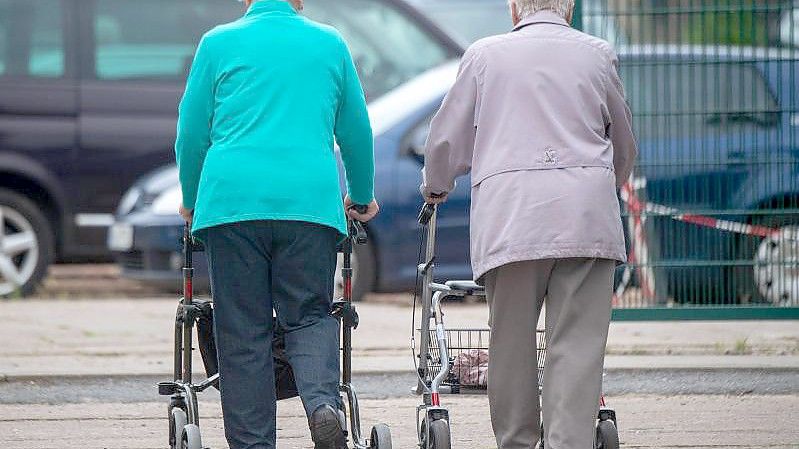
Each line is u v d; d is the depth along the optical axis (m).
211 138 18.19
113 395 27.28
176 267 41.44
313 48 18.19
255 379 18.02
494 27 58.38
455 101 18.38
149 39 48.00
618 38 33.59
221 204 17.61
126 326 36.00
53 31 47.06
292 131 17.81
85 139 46.91
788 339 34.16
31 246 45.12
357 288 40.50
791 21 33.53
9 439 23.03
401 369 28.88
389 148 40.69
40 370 28.39
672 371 28.95
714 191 33.66
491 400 18.48
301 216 17.61
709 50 33.75
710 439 23.00
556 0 18.70
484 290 19.33
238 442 18.00
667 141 33.66
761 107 33.56
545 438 17.78
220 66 18.06
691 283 33.75
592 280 17.91
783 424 24.41
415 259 40.59
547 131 17.84
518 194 17.69
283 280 17.98
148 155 47.41
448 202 40.62
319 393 17.53
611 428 18.66
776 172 33.59
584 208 17.58
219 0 48.62
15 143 46.28
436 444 18.61
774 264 33.59
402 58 49.72
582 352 17.70
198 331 19.25
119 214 43.31
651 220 33.75
